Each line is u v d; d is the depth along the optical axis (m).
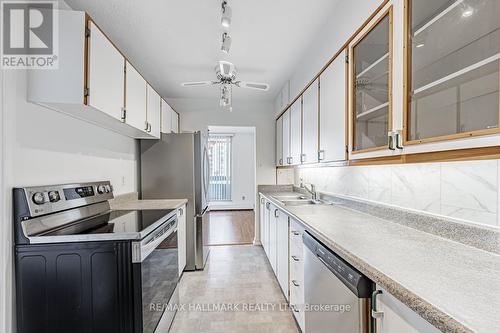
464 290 0.76
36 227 1.41
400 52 1.25
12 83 1.35
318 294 1.43
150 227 1.60
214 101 4.51
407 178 1.58
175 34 2.37
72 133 1.90
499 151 0.83
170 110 3.81
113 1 1.89
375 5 1.46
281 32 2.35
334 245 1.21
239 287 2.77
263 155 4.53
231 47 2.63
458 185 1.24
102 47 1.69
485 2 0.87
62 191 1.66
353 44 1.71
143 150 3.29
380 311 0.91
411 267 0.93
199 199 3.33
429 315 0.66
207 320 2.17
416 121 1.17
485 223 1.12
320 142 2.32
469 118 0.93
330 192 2.79
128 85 2.15
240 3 1.93
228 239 4.65
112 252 1.40
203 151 3.51
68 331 1.38
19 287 1.36
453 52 1.00
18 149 1.40
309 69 2.64
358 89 1.70
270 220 3.22
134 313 1.41
